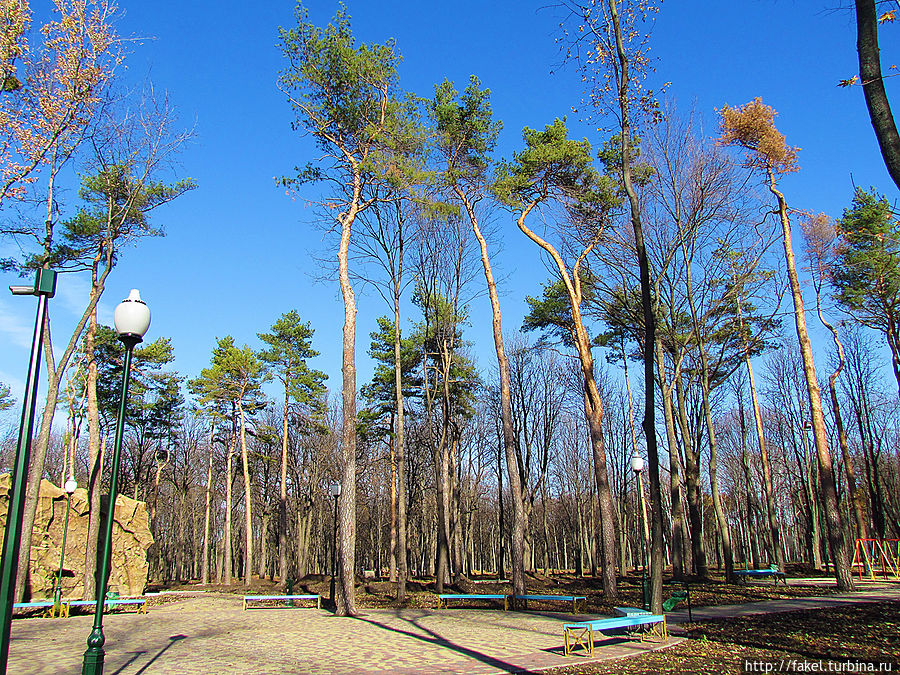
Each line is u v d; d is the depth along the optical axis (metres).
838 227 23.69
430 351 27.05
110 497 7.21
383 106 17.97
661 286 22.28
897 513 36.56
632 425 31.67
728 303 23.11
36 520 20.70
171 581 45.53
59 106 15.62
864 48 7.29
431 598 20.30
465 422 35.28
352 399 17.06
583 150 18.89
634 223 12.96
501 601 18.94
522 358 34.03
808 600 15.73
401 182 18.30
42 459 18.91
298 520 39.50
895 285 22.14
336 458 38.81
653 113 13.19
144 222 21.14
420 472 38.06
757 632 10.85
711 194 20.69
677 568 21.94
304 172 18.47
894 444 39.19
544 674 8.14
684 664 8.48
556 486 44.59
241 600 23.22
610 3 12.92
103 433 33.94
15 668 8.98
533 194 20.11
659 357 23.98
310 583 29.91
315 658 9.52
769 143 19.56
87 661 6.54
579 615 15.11
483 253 20.47
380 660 9.25
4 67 14.48
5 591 5.96
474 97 20.39
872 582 21.41
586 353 19.72
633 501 46.38
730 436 45.97
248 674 8.29
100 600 6.82
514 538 18.30
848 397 32.50
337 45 17.09
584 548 45.88
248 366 33.62
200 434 43.94
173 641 11.76
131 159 19.09
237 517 51.75
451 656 9.50
